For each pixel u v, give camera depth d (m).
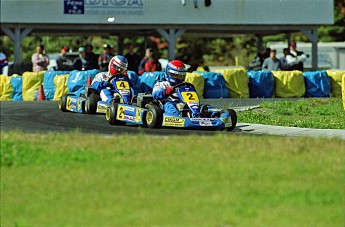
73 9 103.75
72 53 120.38
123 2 105.25
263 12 110.38
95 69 85.00
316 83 85.81
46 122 57.31
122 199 30.70
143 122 53.16
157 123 52.16
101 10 104.62
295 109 66.44
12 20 102.12
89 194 31.55
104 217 28.73
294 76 85.12
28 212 30.06
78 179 33.84
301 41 181.50
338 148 40.03
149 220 28.11
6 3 101.81
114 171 35.03
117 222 28.16
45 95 83.44
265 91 84.50
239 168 35.09
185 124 51.25
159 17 106.62
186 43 182.50
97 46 175.75
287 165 35.66
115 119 55.38
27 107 70.25
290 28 112.81
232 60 180.50
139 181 33.25
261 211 28.81
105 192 31.78
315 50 113.88
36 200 31.25
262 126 55.31
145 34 118.50
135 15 105.75
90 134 46.38
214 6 108.62
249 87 84.69
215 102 76.56
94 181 33.47
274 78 85.38
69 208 30.06
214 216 28.30
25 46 179.12
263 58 98.56
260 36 124.31
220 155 37.97
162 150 39.59
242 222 27.81
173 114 52.34
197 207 29.33
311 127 55.28
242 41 183.75
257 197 30.39
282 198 30.09
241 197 30.39
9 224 29.14
